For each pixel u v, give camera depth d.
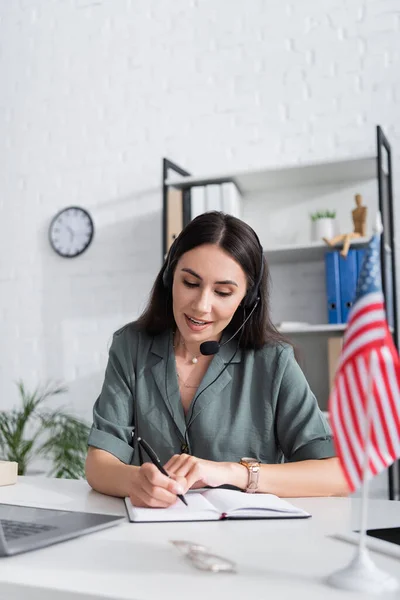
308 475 1.24
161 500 1.04
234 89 3.12
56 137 3.47
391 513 1.06
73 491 1.28
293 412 1.43
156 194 3.22
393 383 0.70
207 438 1.43
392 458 0.71
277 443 1.48
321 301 2.84
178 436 1.44
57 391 3.24
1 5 3.70
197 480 1.13
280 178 2.81
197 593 0.62
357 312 0.70
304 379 1.48
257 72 3.08
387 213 2.70
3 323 3.42
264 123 3.04
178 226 2.82
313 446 1.37
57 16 3.57
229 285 1.36
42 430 2.99
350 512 1.07
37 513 0.97
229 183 2.78
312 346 2.79
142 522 0.95
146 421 1.46
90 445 1.36
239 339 1.50
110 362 1.54
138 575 0.68
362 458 0.71
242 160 3.05
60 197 3.42
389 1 2.89
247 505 1.01
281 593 0.62
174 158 3.20
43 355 3.32
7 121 3.58
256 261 1.42
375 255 0.70
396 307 2.61
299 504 1.15
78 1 3.53
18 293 3.41
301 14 3.03
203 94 3.18
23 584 0.65
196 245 1.37
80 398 3.22
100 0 3.48
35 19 3.62
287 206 2.94
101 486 1.24
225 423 1.45
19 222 3.48
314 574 0.69
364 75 2.89
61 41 3.54
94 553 0.76
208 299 1.36
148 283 3.18
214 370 1.47
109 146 3.35
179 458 1.15
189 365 1.52
